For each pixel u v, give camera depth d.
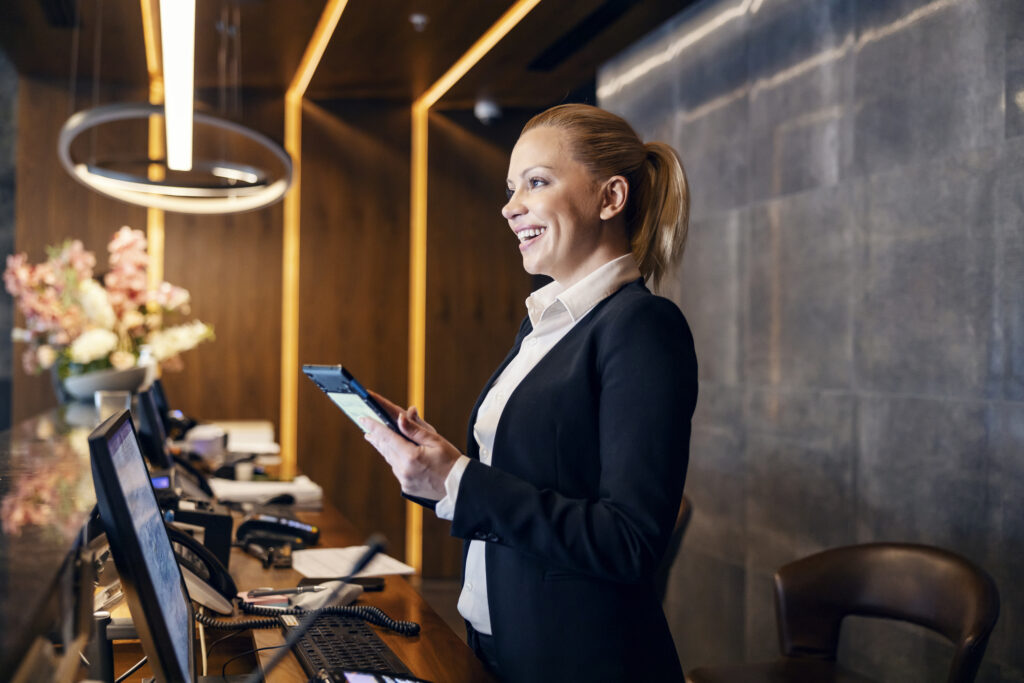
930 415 2.77
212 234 5.93
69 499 1.31
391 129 6.22
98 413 3.10
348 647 1.46
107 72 5.55
